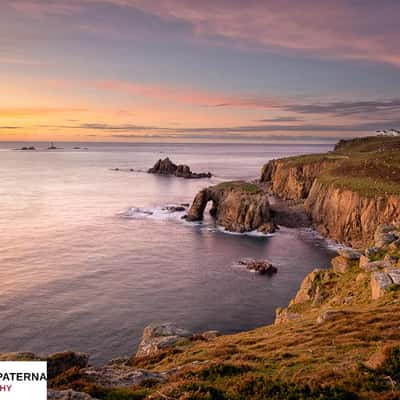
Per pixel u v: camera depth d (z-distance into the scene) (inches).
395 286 1299.2
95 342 2025.1
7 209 5743.1
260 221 4842.5
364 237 4239.7
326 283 1823.3
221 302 2600.9
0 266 3166.8
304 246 4141.2
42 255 3511.3
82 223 4918.8
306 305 1749.5
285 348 905.5
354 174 5457.7
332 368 695.7
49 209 5797.2
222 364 724.7
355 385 599.8
